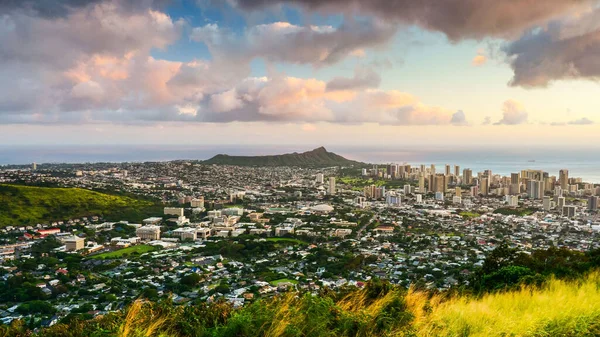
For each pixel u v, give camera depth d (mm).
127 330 7734
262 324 7965
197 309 8961
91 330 8109
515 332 8867
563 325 9195
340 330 8562
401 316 8844
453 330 8797
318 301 8891
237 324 7898
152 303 9117
